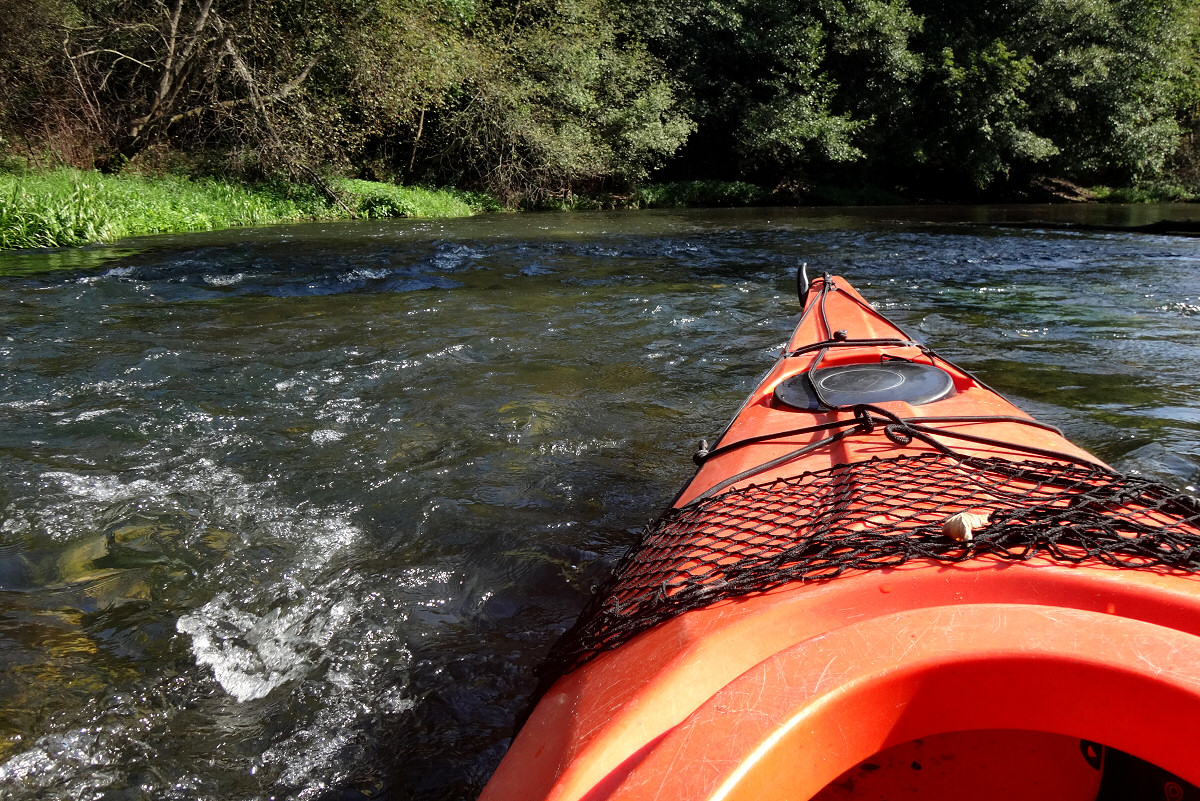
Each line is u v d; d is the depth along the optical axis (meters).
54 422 3.34
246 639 1.95
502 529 2.47
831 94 21.92
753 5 21.44
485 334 4.96
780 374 2.83
